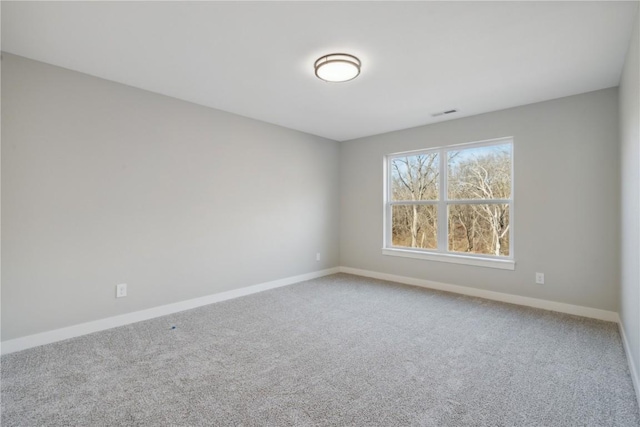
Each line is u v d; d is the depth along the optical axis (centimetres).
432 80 285
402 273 459
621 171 266
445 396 183
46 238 252
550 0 177
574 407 173
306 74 274
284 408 172
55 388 190
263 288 418
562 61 249
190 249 344
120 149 292
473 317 312
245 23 200
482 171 394
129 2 179
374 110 371
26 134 243
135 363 221
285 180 447
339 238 534
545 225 337
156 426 158
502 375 206
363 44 225
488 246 388
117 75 276
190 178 344
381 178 483
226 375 206
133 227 301
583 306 315
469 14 190
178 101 333
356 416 166
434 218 437
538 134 341
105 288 284
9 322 236
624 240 248
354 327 288
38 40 219
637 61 186
